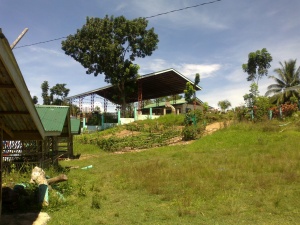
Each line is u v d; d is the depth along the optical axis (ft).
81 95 158.61
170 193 29.43
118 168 47.34
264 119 87.04
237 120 88.02
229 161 44.86
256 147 58.75
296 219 21.09
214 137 72.95
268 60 150.20
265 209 23.31
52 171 41.81
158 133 98.22
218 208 24.14
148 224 21.50
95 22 130.00
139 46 131.34
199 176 35.68
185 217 22.62
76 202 27.81
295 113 90.17
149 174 38.47
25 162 42.32
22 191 27.12
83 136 112.37
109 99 172.76
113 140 89.66
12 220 22.22
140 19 130.52
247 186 30.17
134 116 139.23
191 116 94.48
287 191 27.48
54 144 56.59
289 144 57.26
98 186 34.55
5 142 44.50
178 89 163.63
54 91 193.06
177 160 52.08
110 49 125.59
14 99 18.95
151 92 175.22
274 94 135.64
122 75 133.39
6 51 14.06
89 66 131.75
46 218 22.97
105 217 23.32
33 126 23.47
